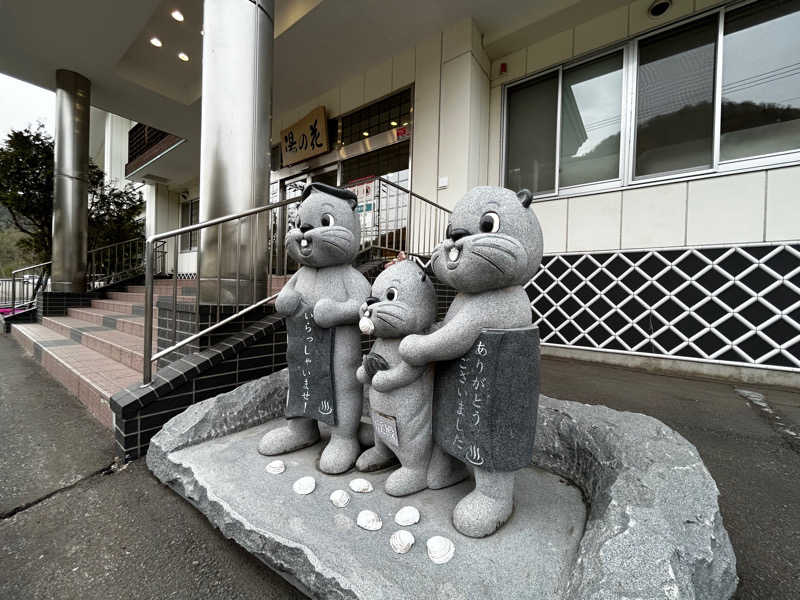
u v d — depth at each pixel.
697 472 1.73
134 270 11.10
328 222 2.48
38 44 7.74
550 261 6.54
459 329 1.84
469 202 1.91
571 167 6.58
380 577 1.54
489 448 1.81
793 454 2.94
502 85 7.24
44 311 8.34
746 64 5.12
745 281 4.88
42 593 1.70
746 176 4.96
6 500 2.38
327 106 9.05
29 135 9.95
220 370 3.27
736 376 4.90
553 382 4.85
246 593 1.71
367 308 2.13
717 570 1.41
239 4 4.14
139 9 6.88
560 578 1.54
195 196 14.68
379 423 2.23
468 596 1.45
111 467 2.75
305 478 2.23
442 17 6.70
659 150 5.73
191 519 2.20
